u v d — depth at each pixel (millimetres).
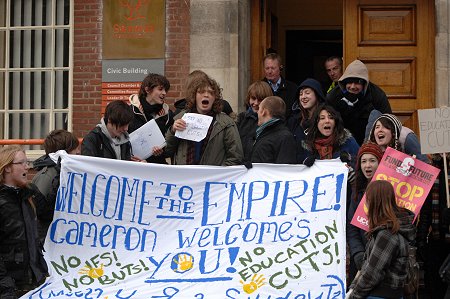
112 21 12711
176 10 12555
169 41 12562
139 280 8914
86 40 12805
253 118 10164
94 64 12766
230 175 9188
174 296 8766
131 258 9055
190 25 12508
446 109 9438
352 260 8984
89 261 9055
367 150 8805
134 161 9352
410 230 7832
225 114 9719
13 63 13336
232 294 8711
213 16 12461
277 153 9406
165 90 10406
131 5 12648
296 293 8641
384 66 12508
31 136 13273
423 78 12414
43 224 9258
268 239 8883
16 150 8453
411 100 12422
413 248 8148
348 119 10344
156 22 12578
